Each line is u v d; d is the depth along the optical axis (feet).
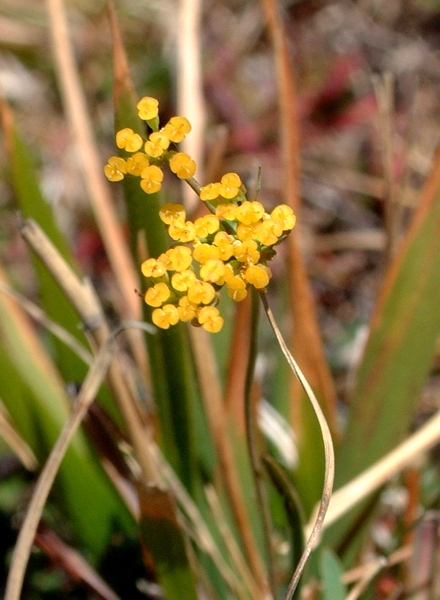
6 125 0.66
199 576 0.62
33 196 0.68
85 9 1.48
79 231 1.21
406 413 0.67
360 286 1.23
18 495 0.87
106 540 0.71
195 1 0.78
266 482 0.71
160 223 0.56
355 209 1.32
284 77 0.65
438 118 1.44
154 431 0.70
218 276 0.41
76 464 0.69
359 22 1.58
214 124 1.32
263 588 0.65
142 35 1.48
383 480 0.62
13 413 0.68
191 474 0.66
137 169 0.42
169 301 0.43
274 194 1.29
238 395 0.66
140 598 0.71
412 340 0.66
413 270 0.65
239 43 1.51
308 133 1.34
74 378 0.71
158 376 0.61
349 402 0.69
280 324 0.82
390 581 0.72
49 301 0.70
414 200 1.17
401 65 1.53
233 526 0.69
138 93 1.33
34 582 0.79
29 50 1.40
